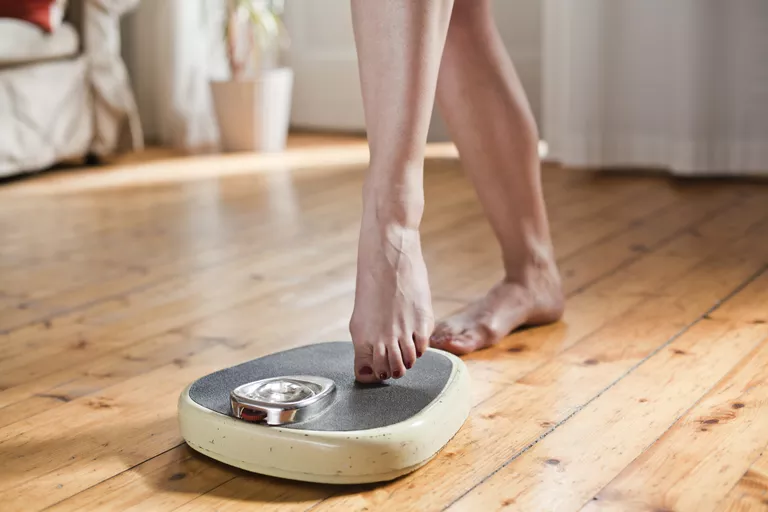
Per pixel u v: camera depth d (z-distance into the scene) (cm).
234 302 143
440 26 96
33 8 262
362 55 97
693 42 246
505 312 122
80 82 282
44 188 255
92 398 104
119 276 161
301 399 84
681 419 93
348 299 143
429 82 95
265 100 315
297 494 80
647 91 263
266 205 225
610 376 107
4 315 138
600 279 151
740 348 114
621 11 261
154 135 353
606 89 267
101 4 283
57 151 274
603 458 85
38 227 204
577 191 236
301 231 194
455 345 115
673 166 257
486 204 125
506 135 120
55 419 98
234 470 85
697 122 249
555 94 282
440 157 297
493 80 118
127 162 302
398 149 95
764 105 246
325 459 80
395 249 95
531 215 125
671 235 182
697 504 75
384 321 93
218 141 347
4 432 95
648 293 142
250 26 326
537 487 79
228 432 83
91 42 285
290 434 81
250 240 187
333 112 375
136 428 95
